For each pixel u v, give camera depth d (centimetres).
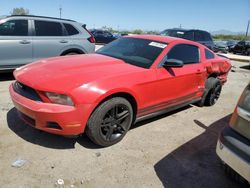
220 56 600
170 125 442
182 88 444
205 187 288
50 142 344
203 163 334
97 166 303
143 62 395
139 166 312
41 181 269
